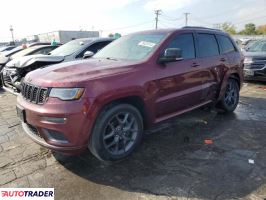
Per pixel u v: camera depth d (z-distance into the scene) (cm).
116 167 344
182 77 416
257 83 949
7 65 691
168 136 442
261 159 362
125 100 352
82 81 308
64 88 303
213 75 489
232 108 573
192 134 452
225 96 557
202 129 476
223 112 573
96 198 283
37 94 321
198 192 289
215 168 338
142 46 417
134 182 310
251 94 776
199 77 454
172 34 425
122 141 358
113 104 338
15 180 318
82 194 290
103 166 346
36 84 328
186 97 432
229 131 468
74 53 693
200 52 469
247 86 895
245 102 680
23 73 629
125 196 285
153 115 384
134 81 347
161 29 455
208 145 408
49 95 309
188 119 528
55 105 302
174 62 410
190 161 357
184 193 288
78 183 310
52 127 304
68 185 307
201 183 305
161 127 482
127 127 359
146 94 364
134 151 386
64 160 363
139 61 376
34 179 319
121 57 419
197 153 381
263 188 294
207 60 475
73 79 311
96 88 311
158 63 386
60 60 661
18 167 347
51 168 343
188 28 464
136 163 353
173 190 293
